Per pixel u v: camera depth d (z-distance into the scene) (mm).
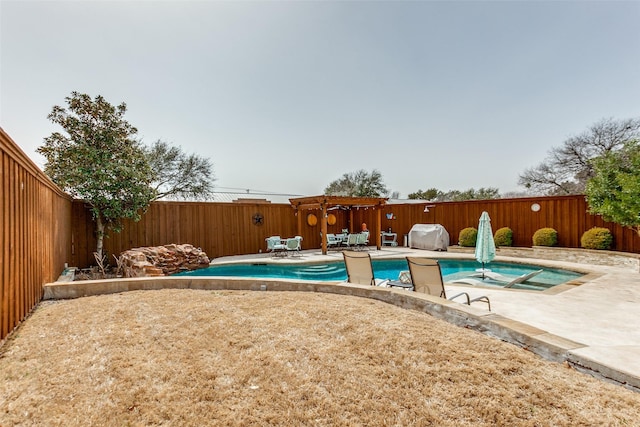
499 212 13172
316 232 16156
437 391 2352
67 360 2797
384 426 1993
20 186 3891
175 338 3311
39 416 2031
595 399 2264
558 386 2428
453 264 11555
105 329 3572
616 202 8211
